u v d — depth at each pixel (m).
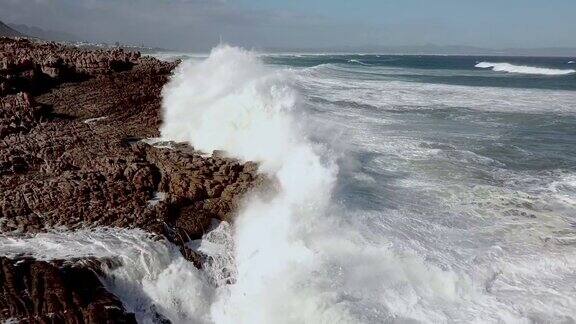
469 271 10.33
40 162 14.37
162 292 9.84
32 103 19.70
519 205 13.79
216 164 13.77
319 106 26.98
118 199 12.14
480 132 22.34
